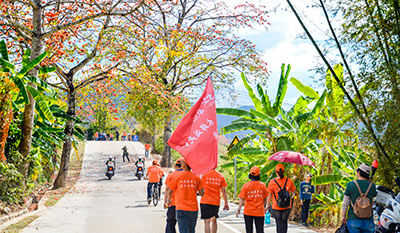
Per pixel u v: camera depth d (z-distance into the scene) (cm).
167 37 1667
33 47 1521
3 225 1023
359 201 592
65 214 1272
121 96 2491
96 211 1354
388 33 743
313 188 1251
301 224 1255
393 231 688
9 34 1781
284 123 1413
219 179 794
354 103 765
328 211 1242
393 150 720
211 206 784
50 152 1958
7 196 1255
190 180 705
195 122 655
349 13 774
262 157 1733
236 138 1770
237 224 1120
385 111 719
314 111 1377
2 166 1233
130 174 2997
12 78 1298
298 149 1407
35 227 1013
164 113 2848
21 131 1477
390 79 733
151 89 2133
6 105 1268
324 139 1341
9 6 1661
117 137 6016
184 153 641
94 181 2553
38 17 1534
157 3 1583
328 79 1270
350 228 602
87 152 4269
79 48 1942
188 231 700
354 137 1198
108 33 1872
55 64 1966
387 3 739
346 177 1294
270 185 798
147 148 4025
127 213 1315
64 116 2058
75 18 1692
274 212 794
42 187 2086
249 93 1526
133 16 1559
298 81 1403
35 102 1505
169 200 752
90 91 2303
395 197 721
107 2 1570
